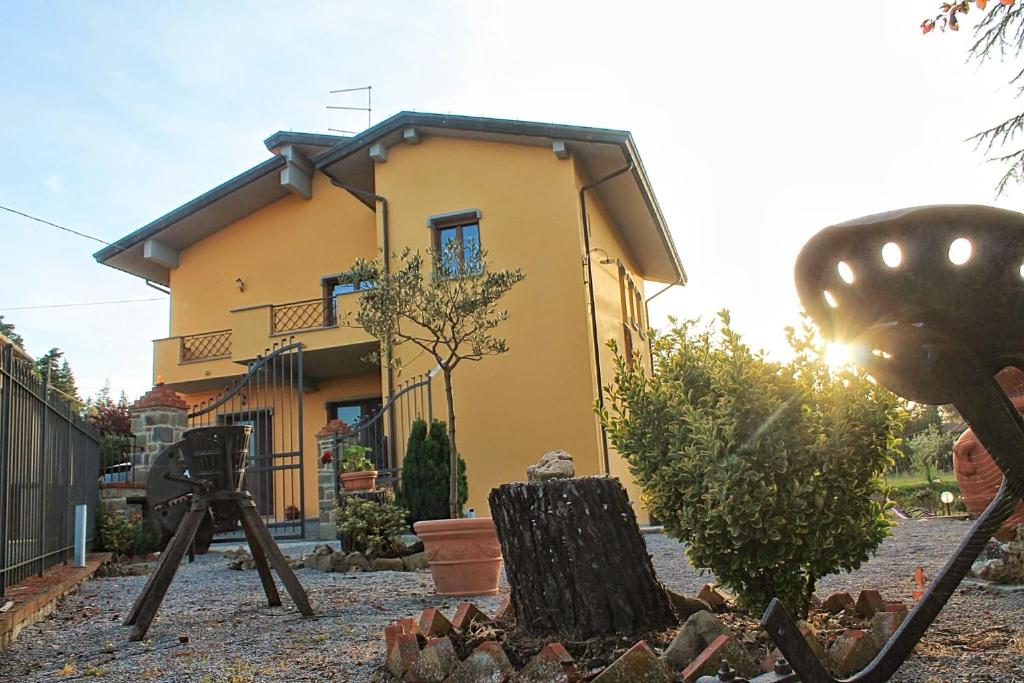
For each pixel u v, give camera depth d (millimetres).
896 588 5301
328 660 3645
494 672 2805
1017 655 3082
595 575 3139
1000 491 1616
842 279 1545
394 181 14492
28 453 5770
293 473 15016
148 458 10117
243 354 15227
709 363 3502
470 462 12867
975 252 1421
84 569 7023
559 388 12758
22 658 3996
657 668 2594
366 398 16125
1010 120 10305
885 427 3188
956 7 5117
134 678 3498
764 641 3016
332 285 16719
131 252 17406
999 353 1474
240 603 5707
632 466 3541
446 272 7820
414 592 6156
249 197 17141
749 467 3092
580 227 13258
